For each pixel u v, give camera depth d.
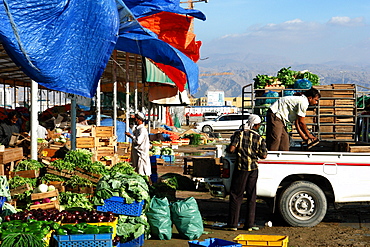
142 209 7.56
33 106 10.13
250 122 8.59
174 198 9.30
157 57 10.22
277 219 9.61
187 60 10.23
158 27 14.25
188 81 10.07
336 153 8.88
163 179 11.30
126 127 19.69
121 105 33.25
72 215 6.48
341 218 9.74
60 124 21.42
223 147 8.92
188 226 7.78
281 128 9.49
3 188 7.02
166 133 30.41
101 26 6.66
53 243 5.98
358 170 8.91
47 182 8.41
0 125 11.50
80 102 15.91
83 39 6.61
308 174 9.02
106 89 32.66
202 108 76.12
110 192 7.25
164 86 26.36
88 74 6.76
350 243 7.69
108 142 13.61
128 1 10.20
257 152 8.47
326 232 8.45
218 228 8.70
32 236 5.39
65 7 6.25
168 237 7.77
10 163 8.93
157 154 19.31
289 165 8.83
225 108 76.00
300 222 8.84
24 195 7.71
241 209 10.64
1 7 5.55
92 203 7.64
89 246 5.73
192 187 11.32
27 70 6.18
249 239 5.81
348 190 8.89
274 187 8.78
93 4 6.55
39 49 6.04
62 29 6.30
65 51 6.43
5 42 5.72
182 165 17.61
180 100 26.83
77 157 8.62
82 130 13.15
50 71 6.28
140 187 7.44
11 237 5.33
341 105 12.38
